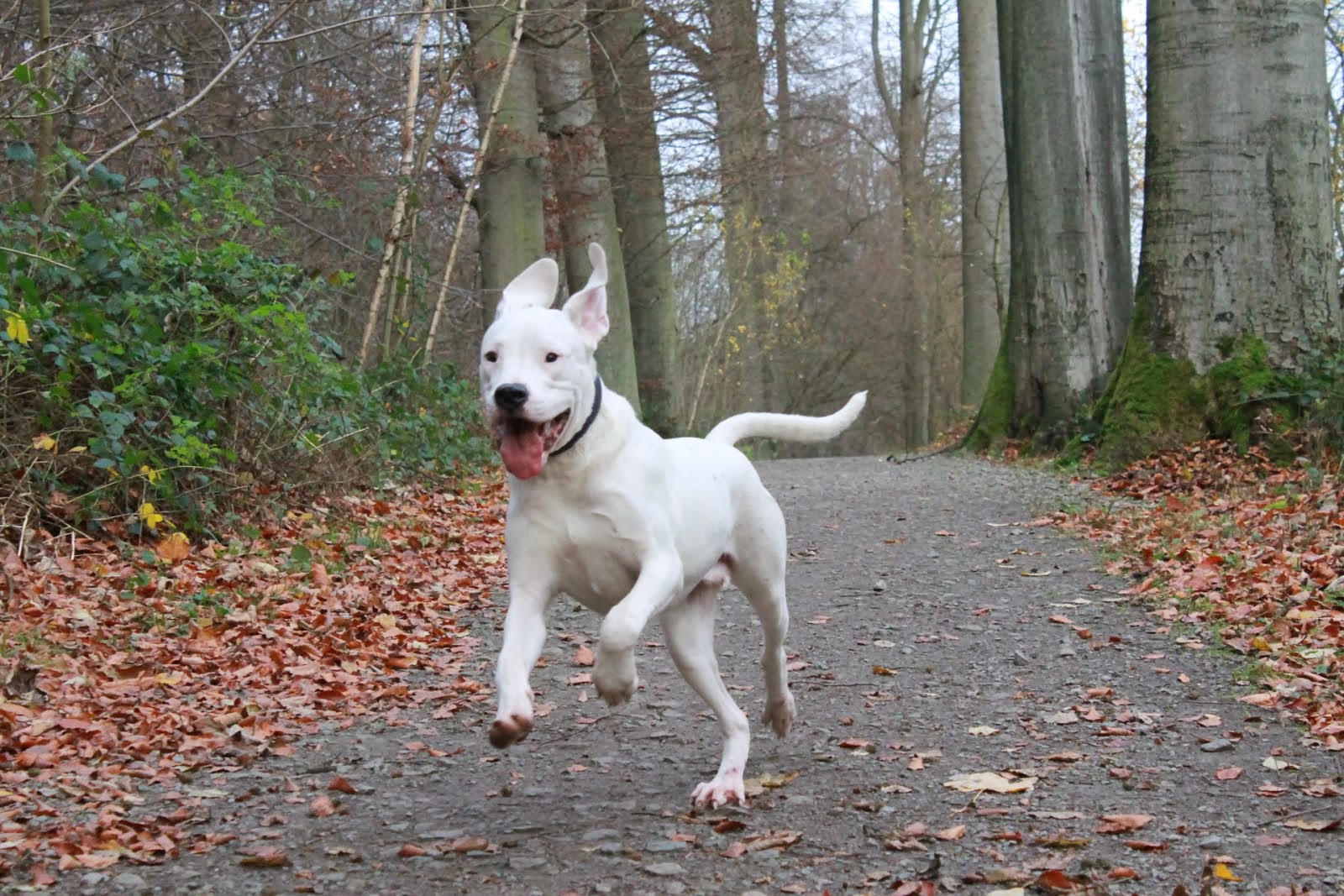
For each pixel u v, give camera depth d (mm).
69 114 10781
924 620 7816
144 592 7559
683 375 35125
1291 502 9867
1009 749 5398
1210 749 5246
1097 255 16031
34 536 8086
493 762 5391
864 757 5352
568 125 18984
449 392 13664
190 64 13141
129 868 4152
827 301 41375
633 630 4191
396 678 6730
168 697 6105
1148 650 6844
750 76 21422
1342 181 20750
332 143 13617
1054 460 14180
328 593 8062
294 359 10078
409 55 15664
